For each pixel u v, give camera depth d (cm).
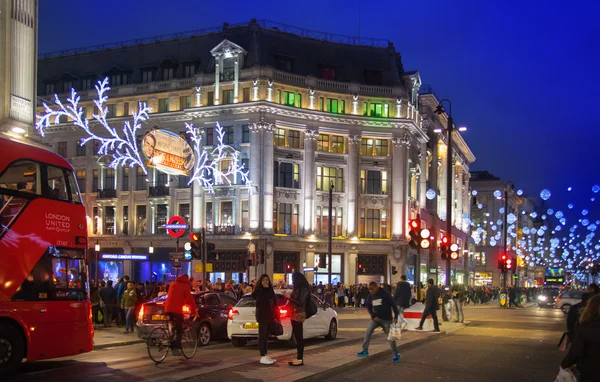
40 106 6362
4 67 2239
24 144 1430
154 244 5894
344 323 3036
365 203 6125
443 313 2895
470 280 9919
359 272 6025
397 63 6600
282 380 1162
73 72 6359
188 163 3244
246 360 1452
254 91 5641
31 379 1262
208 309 1997
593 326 700
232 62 5750
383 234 6153
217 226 5650
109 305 2578
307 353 1652
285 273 5366
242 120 5656
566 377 754
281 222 5747
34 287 1383
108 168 6131
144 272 5925
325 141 6028
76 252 1505
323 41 6288
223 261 5641
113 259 2891
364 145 6194
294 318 1360
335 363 1397
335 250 5934
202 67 5962
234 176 5653
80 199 1553
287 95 5822
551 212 5316
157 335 1438
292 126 5803
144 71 6166
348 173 6047
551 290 5516
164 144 3064
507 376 1359
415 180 6644
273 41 5994
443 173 8269
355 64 6319
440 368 1451
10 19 2273
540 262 10238
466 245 9475
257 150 5591
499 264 5666
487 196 11400
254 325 1848
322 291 4725
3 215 1338
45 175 1455
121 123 6038
